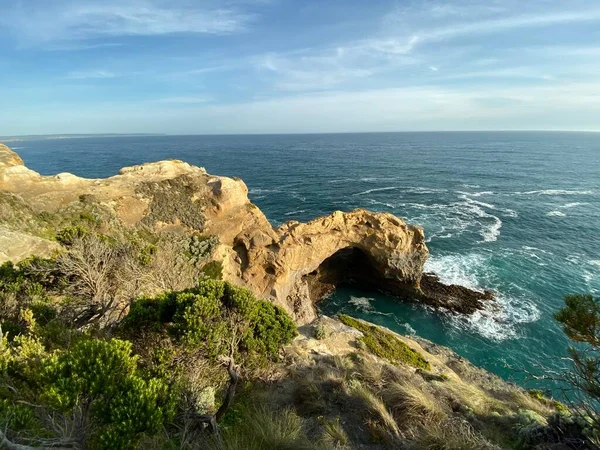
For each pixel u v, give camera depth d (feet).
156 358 26.48
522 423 29.50
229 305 31.37
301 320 106.11
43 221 80.02
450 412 31.58
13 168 97.30
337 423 27.86
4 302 38.88
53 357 18.11
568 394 64.49
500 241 155.33
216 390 29.37
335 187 278.26
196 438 23.40
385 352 67.10
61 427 17.63
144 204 105.81
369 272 130.62
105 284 47.06
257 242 104.37
